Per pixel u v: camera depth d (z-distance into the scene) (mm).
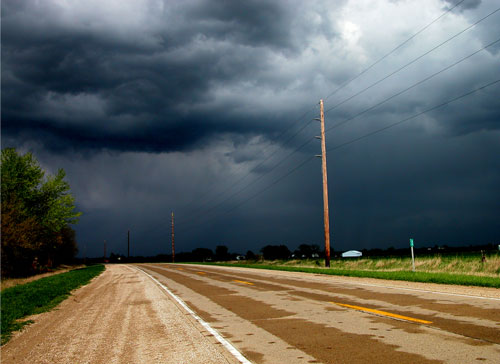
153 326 9750
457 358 5758
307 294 14773
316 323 9023
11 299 16094
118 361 6613
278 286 18562
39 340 8781
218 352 6863
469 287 14602
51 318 12031
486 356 5793
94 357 6984
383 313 9750
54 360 6961
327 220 31734
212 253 110938
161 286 21484
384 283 17578
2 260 34031
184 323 9953
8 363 6965
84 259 116688
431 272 21828
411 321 8570
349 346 6789
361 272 23953
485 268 22969
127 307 13625
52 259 63875
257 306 12320
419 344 6633
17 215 35094
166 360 6500
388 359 5895
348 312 10242
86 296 18281
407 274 20422
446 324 8070
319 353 6477
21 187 38906
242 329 8820
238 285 20109
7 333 9578
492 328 7531
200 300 14648
